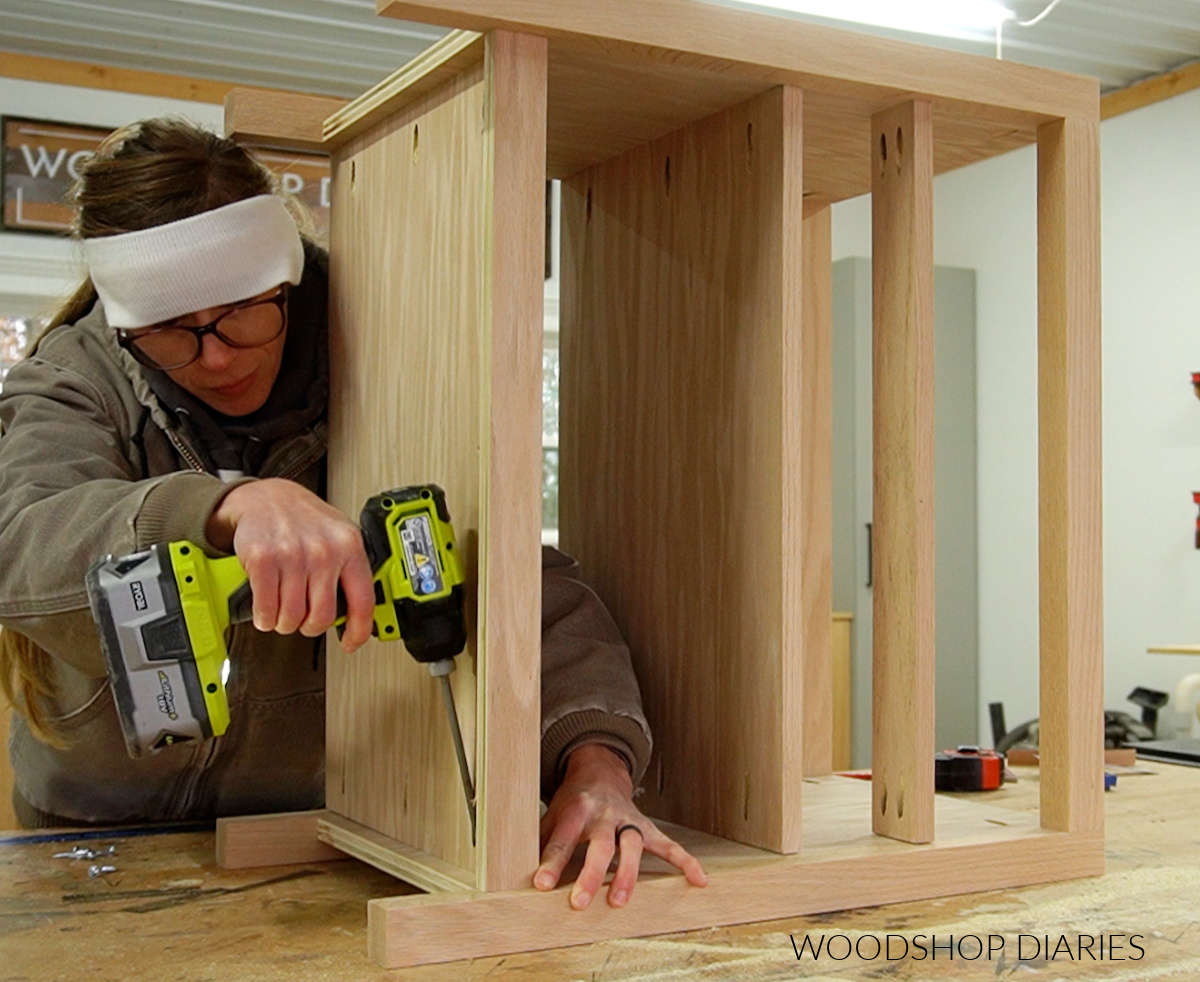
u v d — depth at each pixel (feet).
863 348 16.12
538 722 3.06
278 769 4.83
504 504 3.01
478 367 3.16
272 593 2.94
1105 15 13.57
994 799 4.98
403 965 2.85
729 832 3.62
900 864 3.47
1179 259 14.88
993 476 17.33
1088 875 3.78
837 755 15.70
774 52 3.33
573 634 3.76
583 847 3.47
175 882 3.69
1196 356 14.67
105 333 4.43
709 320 3.73
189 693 3.03
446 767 3.36
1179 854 4.09
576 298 4.44
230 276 3.81
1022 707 16.78
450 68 3.28
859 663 15.83
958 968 2.87
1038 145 3.93
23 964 2.88
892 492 3.68
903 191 3.66
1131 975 2.82
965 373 17.56
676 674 3.87
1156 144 15.16
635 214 4.10
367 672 3.87
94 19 13.41
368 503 3.13
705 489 3.74
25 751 4.88
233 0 13.03
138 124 4.16
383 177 3.79
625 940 3.07
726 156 3.67
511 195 3.01
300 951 2.98
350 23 13.48
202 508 3.17
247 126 4.12
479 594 3.04
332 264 4.16
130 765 4.65
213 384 4.09
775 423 3.45
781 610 3.44
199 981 2.76
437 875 3.20
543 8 3.00
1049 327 3.89
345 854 4.01
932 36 13.64
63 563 3.30
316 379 4.36
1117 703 15.47
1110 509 15.65
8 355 14.14
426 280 3.48
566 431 4.49
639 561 4.07
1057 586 3.84
